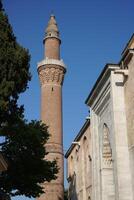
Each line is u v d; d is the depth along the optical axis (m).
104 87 26.19
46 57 50.31
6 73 21.70
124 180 22.00
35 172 23.42
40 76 49.84
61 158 45.22
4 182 22.78
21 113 23.22
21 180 22.91
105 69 25.00
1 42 21.95
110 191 26.19
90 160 35.12
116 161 22.50
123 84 24.31
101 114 27.75
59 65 49.34
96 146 28.67
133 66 22.83
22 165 23.02
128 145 22.73
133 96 22.50
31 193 23.22
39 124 24.95
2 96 21.14
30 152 23.39
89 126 35.19
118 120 23.50
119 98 24.05
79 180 39.06
